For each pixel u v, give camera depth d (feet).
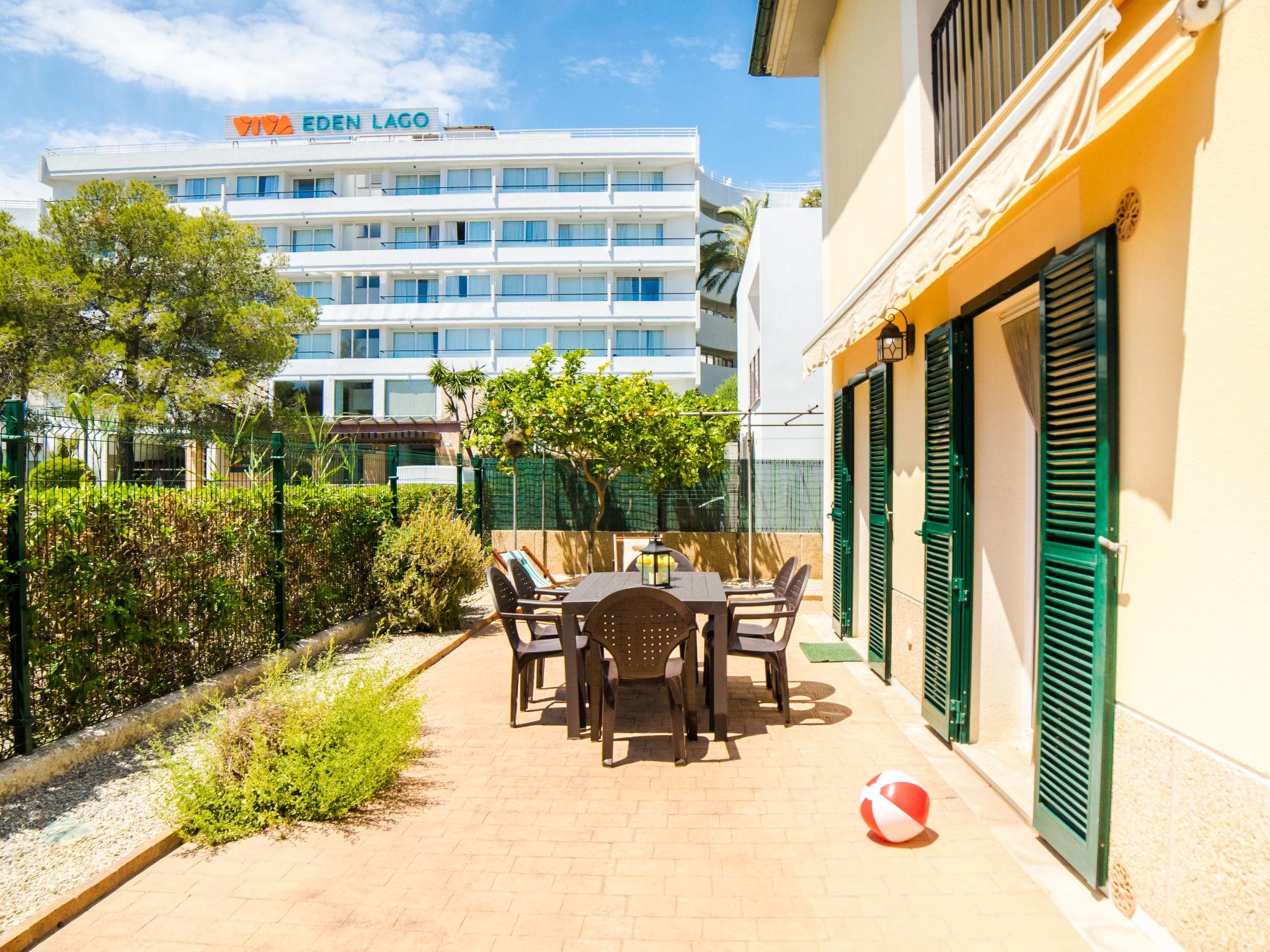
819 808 12.20
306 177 137.18
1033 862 10.29
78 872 10.33
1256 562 6.70
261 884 10.06
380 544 28.48
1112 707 8.87
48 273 80.02
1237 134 6.87
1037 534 14.19
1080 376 9.50
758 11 26.96
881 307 14.51
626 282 134.51
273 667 15.42
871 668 21.45
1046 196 10.93
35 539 13.98
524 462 44.42
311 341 131.85
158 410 78.33
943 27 16.19
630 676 14.20
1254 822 6.71
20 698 13.57
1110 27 7.08
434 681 20.84
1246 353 6.81
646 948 8.53
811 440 55.77
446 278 132.98
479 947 8.59
